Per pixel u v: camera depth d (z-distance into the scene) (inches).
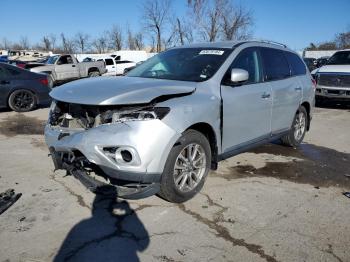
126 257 114.8
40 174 183.5
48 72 781.9
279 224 136.9
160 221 136.9
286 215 144.3
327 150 242.1
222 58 176.9
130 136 129.3
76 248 119.2
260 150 235.9
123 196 136.8
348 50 449.4
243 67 183.0
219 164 203.2
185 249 119.5
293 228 134.1
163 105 137.2
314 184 178.7
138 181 133.2
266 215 143.7
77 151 139.9
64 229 130.4
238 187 170.7
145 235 127.3
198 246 121.3
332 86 418.6
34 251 117.3
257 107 185.8
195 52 189.6
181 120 139.3
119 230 130.3
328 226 136.5
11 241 122.6
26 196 156.7
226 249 120.0
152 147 130.8
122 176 132.1
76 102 138.7
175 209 146.4
